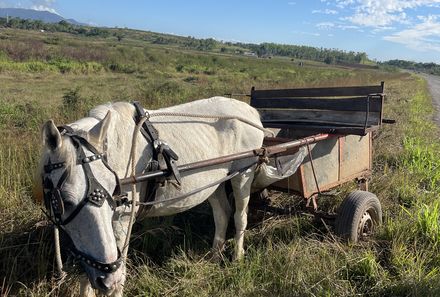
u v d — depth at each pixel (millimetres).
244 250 5035
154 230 4867
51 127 2826
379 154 9141
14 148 6016
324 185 5195
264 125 6051
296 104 6070
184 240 4699
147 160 3666
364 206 4922
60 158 2887
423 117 17984
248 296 3947
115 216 3449
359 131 5012
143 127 3713
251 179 4715
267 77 41406
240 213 4816
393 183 7051
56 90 21516
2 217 4574
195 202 4219
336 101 5645
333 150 5258
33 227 4438
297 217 5277
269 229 5246
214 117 4324
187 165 3732
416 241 4957
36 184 3199
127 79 31875
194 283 4105
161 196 3877
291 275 4172
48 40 66500
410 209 6258
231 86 24797
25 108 11289
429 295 3975
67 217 2836
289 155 4863
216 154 4285
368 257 4438
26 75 31062
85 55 46750
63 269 3510
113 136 3443
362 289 4219
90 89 21609
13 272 3969
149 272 4242
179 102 14203
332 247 4730
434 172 8117
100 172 2992
